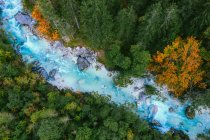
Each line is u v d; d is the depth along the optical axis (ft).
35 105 146.82
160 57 143.33
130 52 149.38
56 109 145.69
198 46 138.10
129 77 163.53
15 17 176.04
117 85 166.71
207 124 161.79
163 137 151.43
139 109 163.94
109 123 135.74
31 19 173.99
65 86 167.02
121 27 137.90
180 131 160.66
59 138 134.82
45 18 150.20
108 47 154.81
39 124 136.98
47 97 153.48
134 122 145.48
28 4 175.83
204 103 146.10
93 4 128.47
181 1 131.95
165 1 130.41
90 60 168.45
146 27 129.49
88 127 138.51
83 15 136.46
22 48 172.24
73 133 136.36
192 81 147.23
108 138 133.59
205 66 144.97
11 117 137.90
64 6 140.87
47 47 171.94
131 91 166.20
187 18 136.05
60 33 157.79
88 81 168.14
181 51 136.87
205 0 127.85
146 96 164.96
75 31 163.32
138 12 143.13
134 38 144.87
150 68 157.79
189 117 161.99
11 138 134.51
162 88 163.84
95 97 154.81
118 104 164.66
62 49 170.50
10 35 173.37
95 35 144.15
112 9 146.10
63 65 169.89
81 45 168.25
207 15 128.16
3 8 178.50
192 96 159.12
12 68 152.35
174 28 132.57
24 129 138.31
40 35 172.04
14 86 148.05
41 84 157.89
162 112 163.53
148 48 147.95
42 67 168.45
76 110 146.00
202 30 136.56
